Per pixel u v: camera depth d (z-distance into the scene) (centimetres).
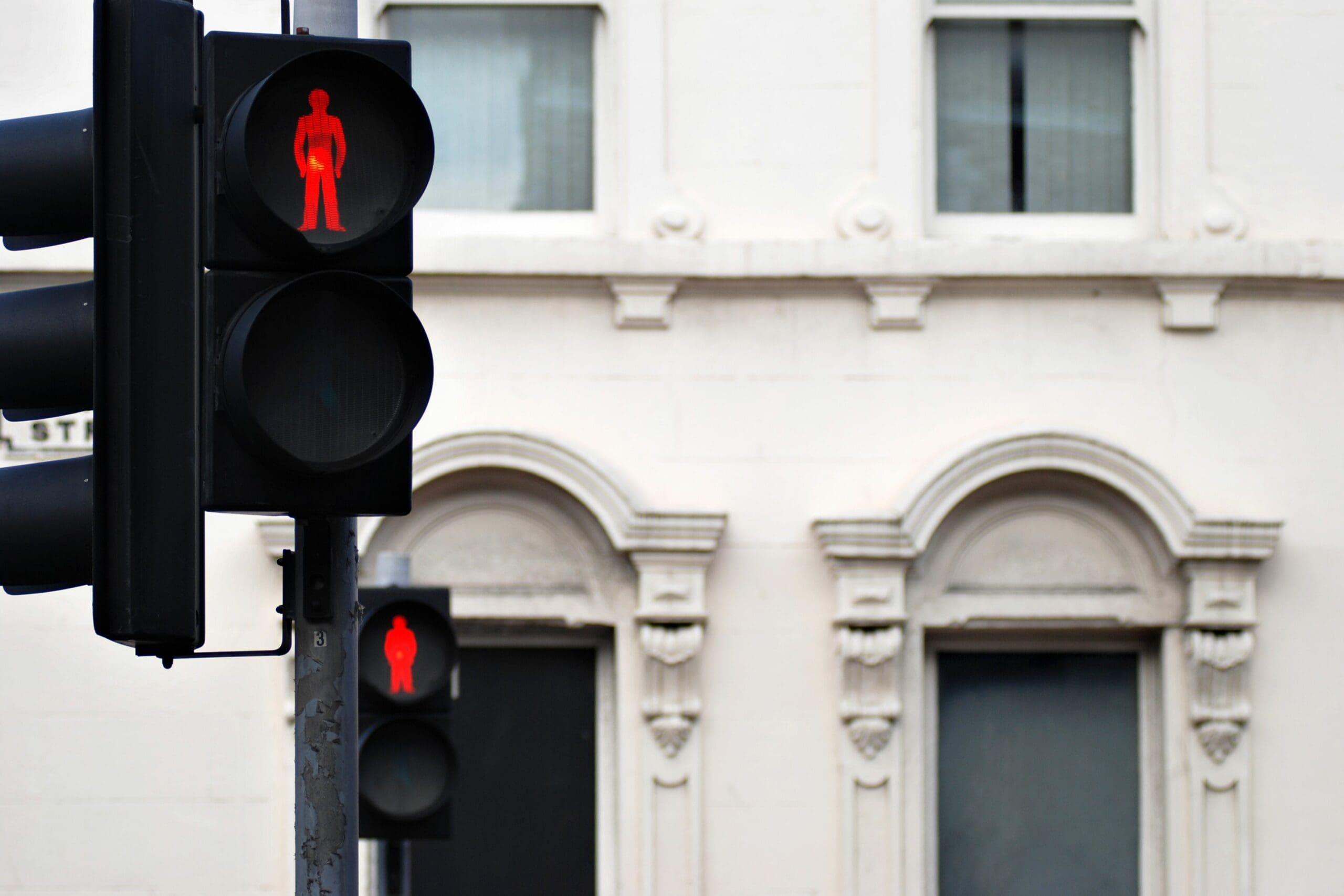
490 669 1789
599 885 1767
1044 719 1806
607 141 1823
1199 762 1758
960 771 1802
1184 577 1764
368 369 602
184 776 1753
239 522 1767
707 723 1753
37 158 617
